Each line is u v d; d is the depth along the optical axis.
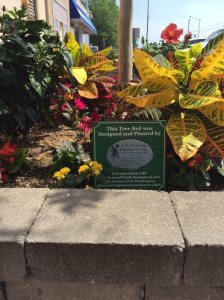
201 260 0.72
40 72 1.33
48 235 0.74
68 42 1.93
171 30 1.66
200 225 0.77
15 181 1.11
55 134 1.58
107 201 0.87
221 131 1.04
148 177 1.02
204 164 1.04
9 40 1.26
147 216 0.81
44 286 0.79
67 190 0.93
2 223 0.78
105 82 1.80
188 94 1.04
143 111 1.11
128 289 0.78
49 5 4.79
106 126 0.99
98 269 0.74
